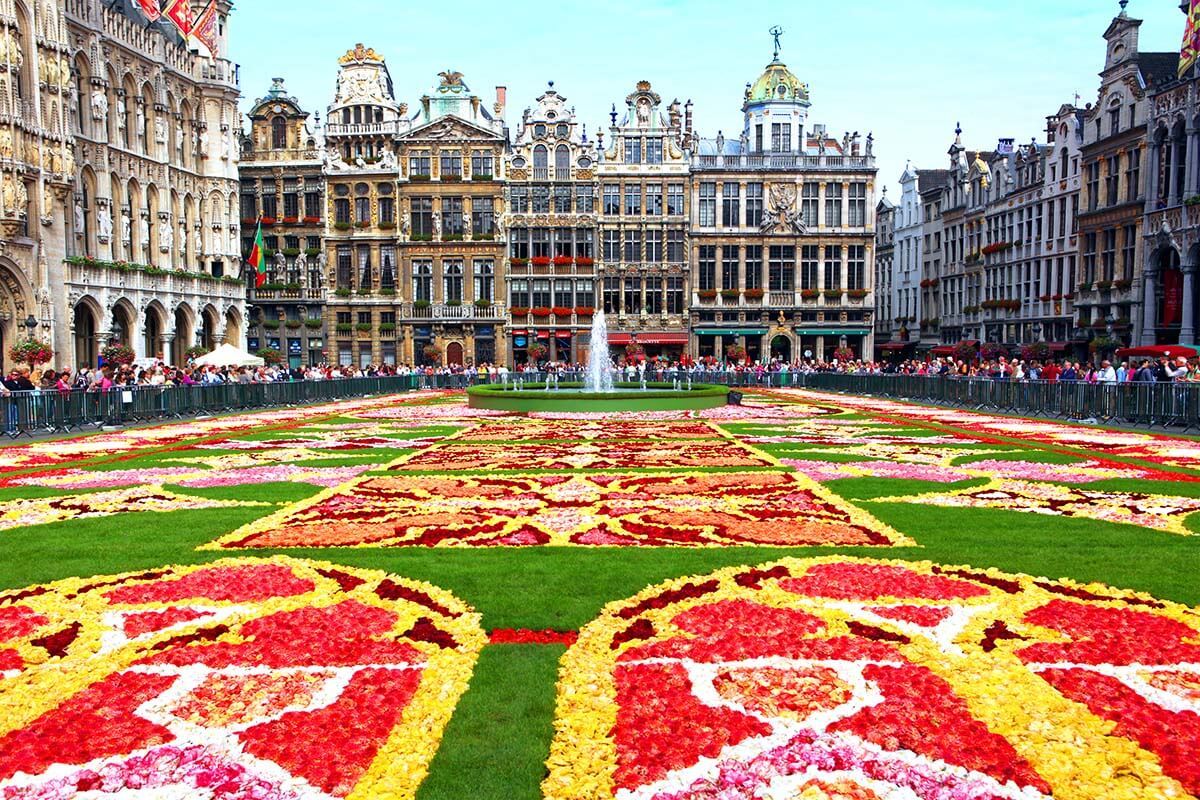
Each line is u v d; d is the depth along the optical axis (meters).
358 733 6.07
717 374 58.81
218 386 35.69
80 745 5.87
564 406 33.81
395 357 74.25
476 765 5.75
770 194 74.88
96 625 8.15
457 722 6.33
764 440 22.92
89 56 46.72
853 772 5.48
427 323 73.69
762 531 11.76
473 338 74.06
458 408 37.56
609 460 19.02
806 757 5.64
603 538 11.48
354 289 74.00
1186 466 17.77
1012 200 67.69
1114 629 7.74
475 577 9.70
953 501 13.94
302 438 24.55
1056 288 61.22
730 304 75.19
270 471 17.80
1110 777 5.42
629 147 74.94
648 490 15.11
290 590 9.18
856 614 8.22
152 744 5.91
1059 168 60.62
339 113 74.50
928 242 84.69
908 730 5.94
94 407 28.66
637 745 5.88
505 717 6.40
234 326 63.00
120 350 42.81
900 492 14.83
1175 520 12.37
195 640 7.77
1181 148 46.97
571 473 17.17
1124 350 40.38
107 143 48.22
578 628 8.13
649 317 75.19
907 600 8.60
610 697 6.59
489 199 74.19
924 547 10.88
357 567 10.11
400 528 12.12
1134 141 51.00
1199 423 24.94
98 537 11.76
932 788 5.29
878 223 98.19
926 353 80.69
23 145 41.03
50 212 42.72
